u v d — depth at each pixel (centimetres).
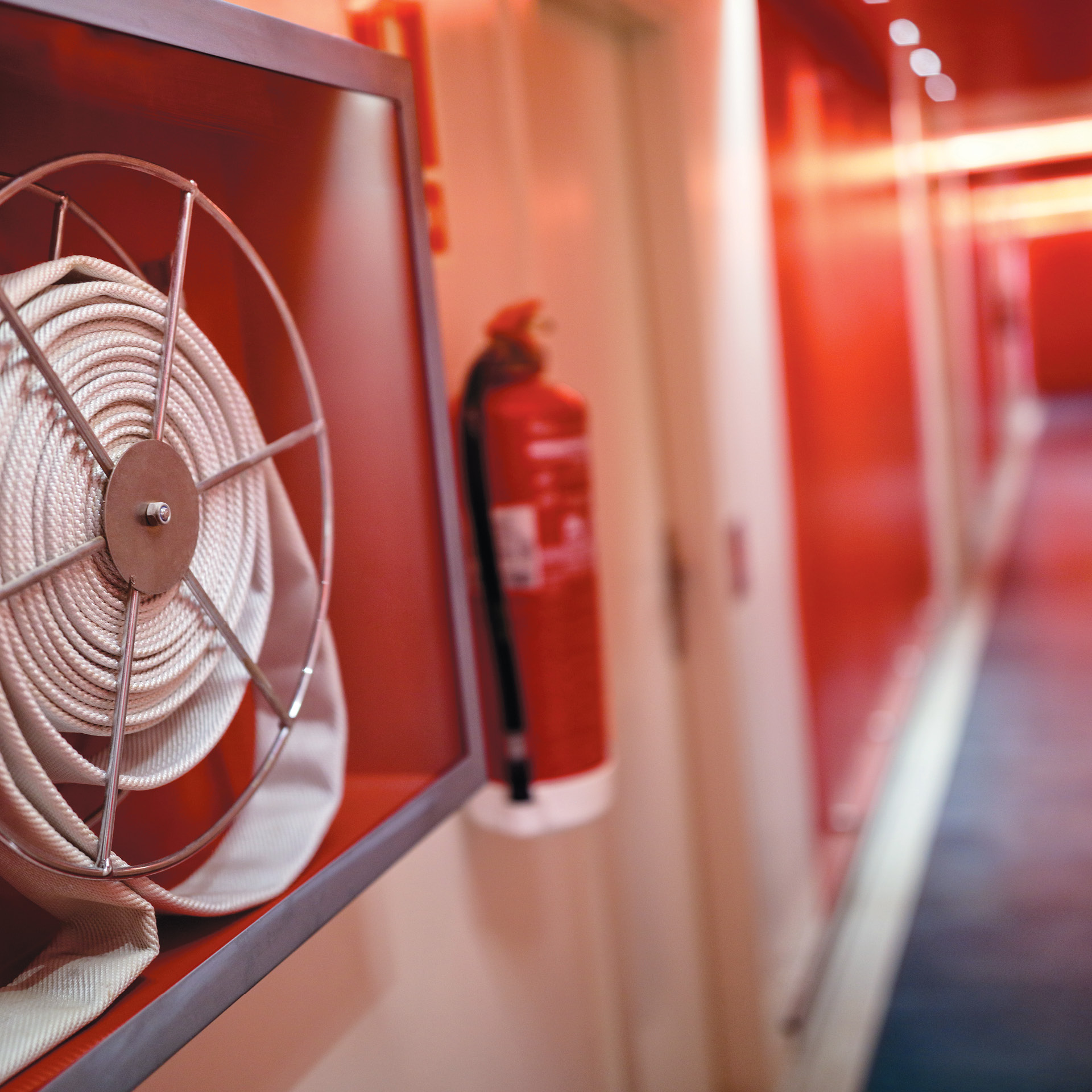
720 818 222
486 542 121
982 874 320
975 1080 232
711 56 218
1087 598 609
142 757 64
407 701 87
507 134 142
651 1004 194
